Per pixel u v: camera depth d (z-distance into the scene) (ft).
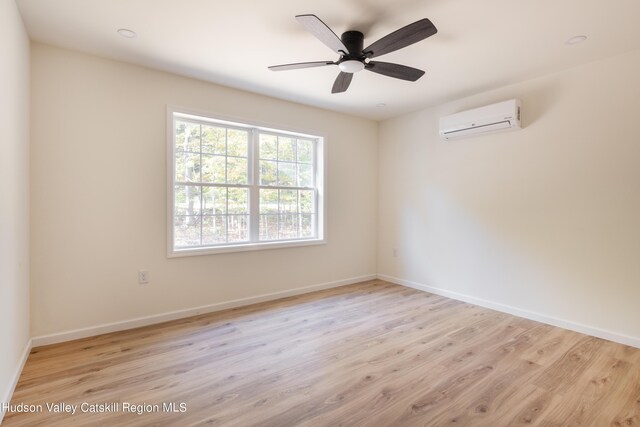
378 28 7.59
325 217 14.19
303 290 13.61
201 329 9.71
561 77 9.93
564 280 9.97
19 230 7.07
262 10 6.89
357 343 8.84
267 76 10.44
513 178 11.12
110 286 9.40
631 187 8.70
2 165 5.68
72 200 8.80
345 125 14.78
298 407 6.11
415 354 8.22
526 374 7.29
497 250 11.59
